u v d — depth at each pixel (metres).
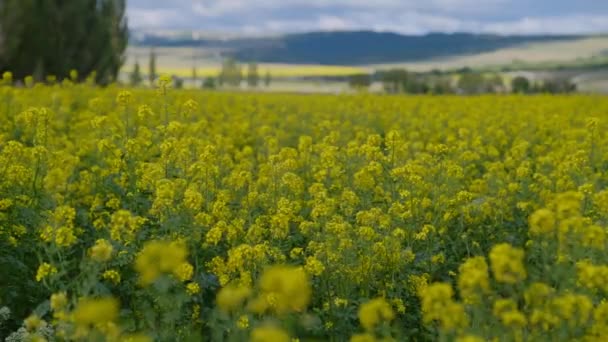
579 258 5.34
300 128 18.02
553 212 5.52
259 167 10.84
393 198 8.26
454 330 4.64
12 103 14.95
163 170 8.16
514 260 4.45
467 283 4.61
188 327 5.61
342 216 8.00
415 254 7.22
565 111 21.64
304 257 6.92
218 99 24.36
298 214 8.59
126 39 47.97
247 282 5.75
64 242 5.74
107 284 6.32
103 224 7.07
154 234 6.89
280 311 5.38
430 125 18.45
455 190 9.19
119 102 9.96
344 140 14.91
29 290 6.52
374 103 21.02
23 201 7.67
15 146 8.05
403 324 6.30
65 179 8.16
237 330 5.07
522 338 4.53
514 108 22.61
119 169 8.64
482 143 15.67
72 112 17.11
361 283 6.59
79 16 41.84
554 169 11.41
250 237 6.84
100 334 4.46
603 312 4.62
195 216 7.00
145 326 5.57
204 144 11.66
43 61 40.09
